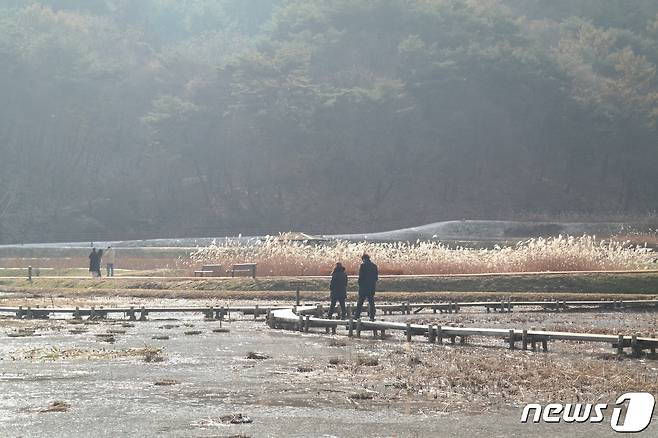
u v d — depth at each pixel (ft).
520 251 242.17
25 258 375.04
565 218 617.21
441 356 120.67
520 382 98.27
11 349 126.41
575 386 95.86
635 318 176.14
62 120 635.25
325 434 75.72
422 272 238.07
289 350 127.13
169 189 645.51
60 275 295.69
